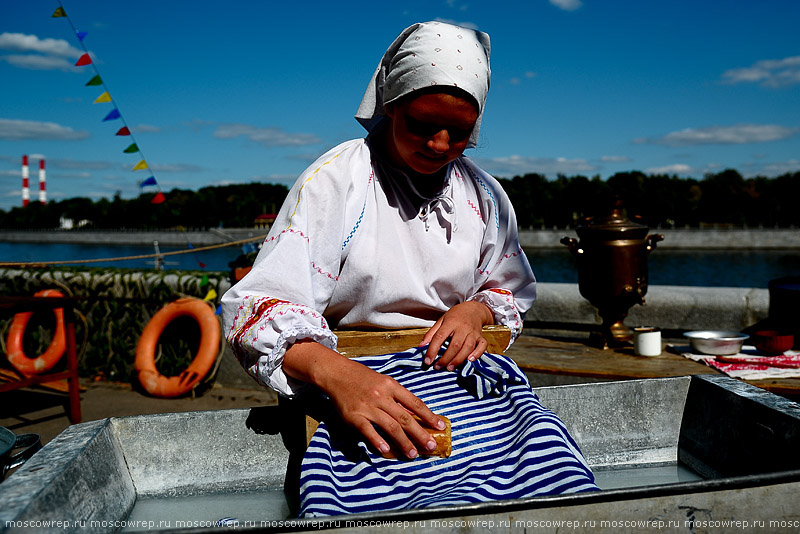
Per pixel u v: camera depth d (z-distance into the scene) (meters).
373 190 1.45
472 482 1.15
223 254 46.19
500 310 1.57
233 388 5.45
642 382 1.58
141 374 5.32
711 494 0.98
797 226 107.94
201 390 5.41
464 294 1.59
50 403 5.20
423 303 1.48
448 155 1.36
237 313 1.33
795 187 109.69
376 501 1.16
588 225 3.74
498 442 1.27
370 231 1.43
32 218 124.12
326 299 1.42
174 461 1.36
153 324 5.47
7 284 6.18
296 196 1.40
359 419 1.18
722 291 4.33
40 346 6.25
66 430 1.25
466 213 1.53
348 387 1.20
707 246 88.94
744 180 116.75
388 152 1.46
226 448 1.39
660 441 1.59
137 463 1.34
